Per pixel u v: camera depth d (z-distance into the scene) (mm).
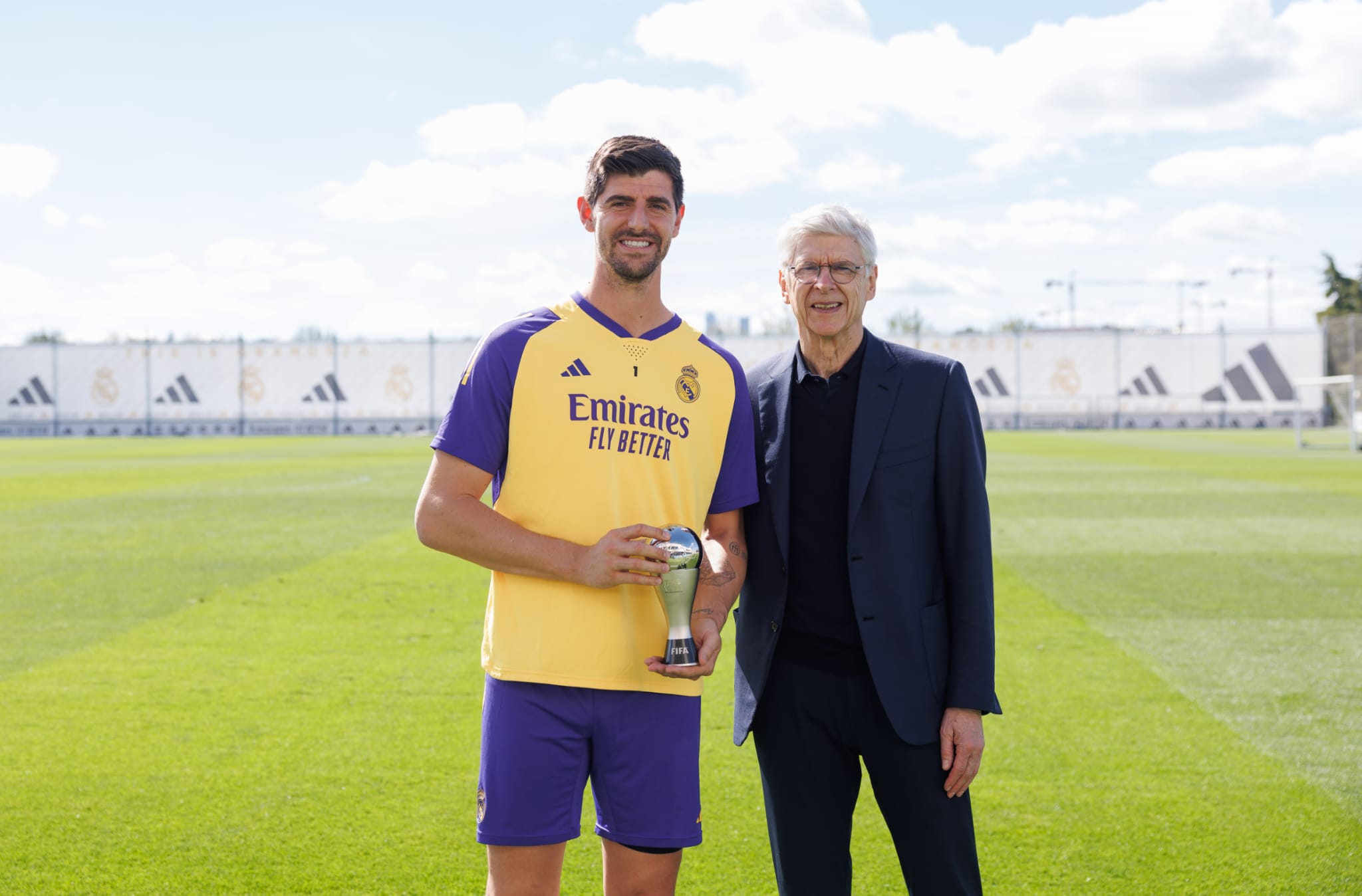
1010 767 3641
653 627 1980
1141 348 39531
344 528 10234
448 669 4984
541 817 1907
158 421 40656
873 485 2074
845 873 2162
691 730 2014
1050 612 6258
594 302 2021
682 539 1864
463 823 3146
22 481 16297
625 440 1950
